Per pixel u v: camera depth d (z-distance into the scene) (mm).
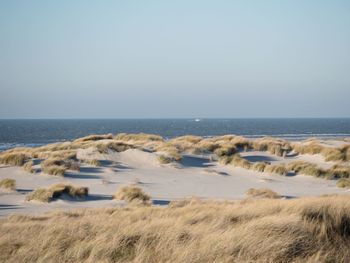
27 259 8414
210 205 14750
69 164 28422
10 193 21484
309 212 10781
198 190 23984
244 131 144250
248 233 9047
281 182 27047
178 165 30969
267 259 8086
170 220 11039
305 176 28609
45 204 18922
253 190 22500
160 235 9367
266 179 27297
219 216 11305
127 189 21016
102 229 10250
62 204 18938
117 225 10742
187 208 13945
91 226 10883
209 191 23750
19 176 26156
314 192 23531
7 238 9906
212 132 137000
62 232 10031
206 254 8211
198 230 9844
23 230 11031
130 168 29875
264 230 9234
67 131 149625
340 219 10133
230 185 25891
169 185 25359
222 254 8242
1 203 19250
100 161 30422
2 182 22578
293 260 8141
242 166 30969
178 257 8070
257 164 30312
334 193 22578
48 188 20344
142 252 8359
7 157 29625
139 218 12352
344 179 26453
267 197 21156
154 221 10953
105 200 20141
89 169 28609
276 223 9500
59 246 9078
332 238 9336
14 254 8781
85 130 159625
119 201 19734
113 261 8297
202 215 11727
